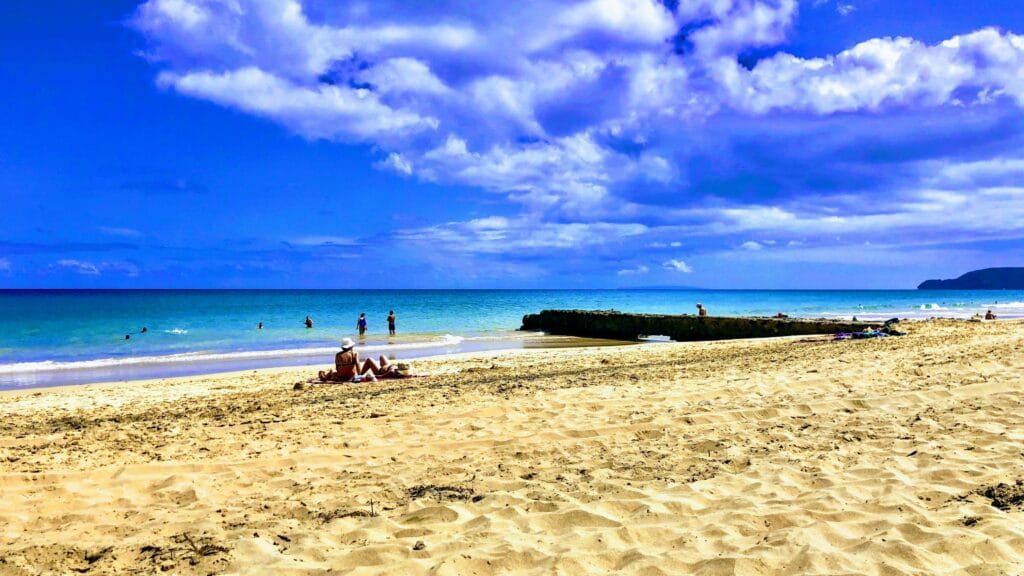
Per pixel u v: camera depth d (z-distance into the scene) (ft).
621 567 12.59
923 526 13.69
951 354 40.37
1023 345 42.19
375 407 31.65
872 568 11.89
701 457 20.36
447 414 28.66
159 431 27.27
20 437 26.63
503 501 16.74
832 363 40.34
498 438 23.86
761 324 100.58
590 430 24.41
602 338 111.14
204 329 122.01
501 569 12.61
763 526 14.34
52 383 55.72
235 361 71.82
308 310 203.92
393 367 47.60
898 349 46.93
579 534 14.16
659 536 13.99
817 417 25.12
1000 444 19.74
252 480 19.79
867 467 18.22
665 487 17.42
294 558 13.53
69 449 24.16
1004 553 12.30
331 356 76.59
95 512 17.26
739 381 34.68
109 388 47.57
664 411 27.40
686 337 107.14
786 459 19.60
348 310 205.16
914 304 265.54
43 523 16.53
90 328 123.65
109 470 20.79
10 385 54.49
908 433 21.83
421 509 16.38
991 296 449.89
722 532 14.01
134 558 13.89
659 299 385.29
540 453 21.79
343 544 14.33
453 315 178.70
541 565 12.67
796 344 63.77
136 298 350.43
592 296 479.00
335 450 22.99
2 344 92.38
